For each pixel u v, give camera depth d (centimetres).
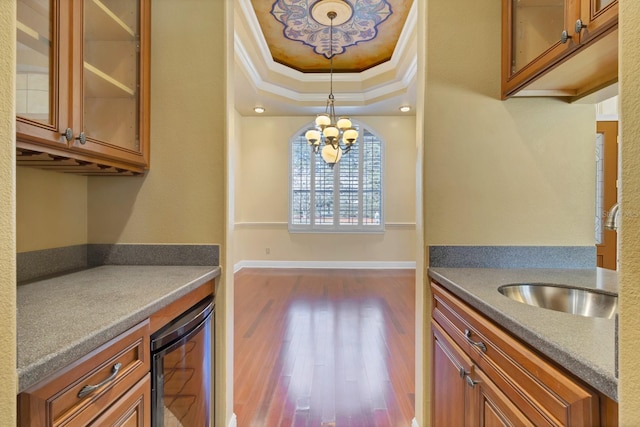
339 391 219
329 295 445
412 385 226
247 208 641
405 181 635
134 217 174
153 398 109
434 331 157
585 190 166
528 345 86
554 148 167
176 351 123
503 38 163
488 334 104
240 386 225
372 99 543
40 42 107
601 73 137
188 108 173
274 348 283
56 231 157
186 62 173
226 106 174
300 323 340
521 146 167
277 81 507
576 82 147
